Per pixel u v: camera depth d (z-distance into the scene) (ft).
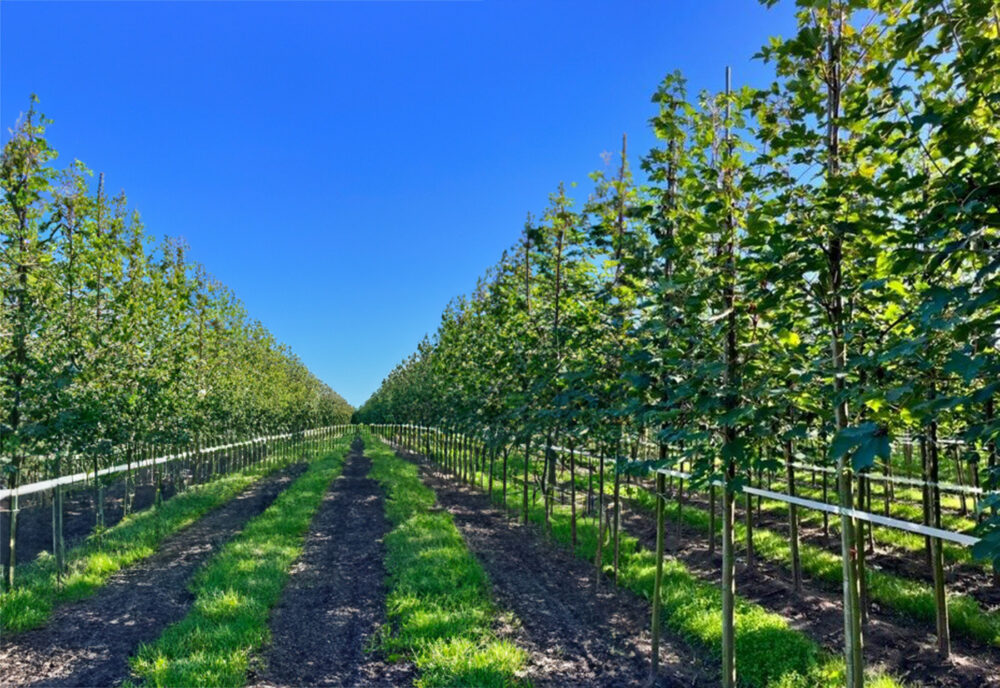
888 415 9.55
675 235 15.92
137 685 17.61
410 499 49.21
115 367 31.99
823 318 14.05
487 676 17.24
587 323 23.93
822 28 12.42
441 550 30.09
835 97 12.69
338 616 23.62
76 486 51.19
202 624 21.38
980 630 21.54
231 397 64.13
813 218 11.86
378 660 19.69
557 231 31.76
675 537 37.09
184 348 43.62
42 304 26.25
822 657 18.65
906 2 10.59
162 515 42.52
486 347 42.80
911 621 23.43
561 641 21.15
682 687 17.87
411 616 21.97
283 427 100.89
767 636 19.61
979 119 9.36
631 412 16.06
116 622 22.85
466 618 21.72
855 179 10.80
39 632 21.85
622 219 22.71
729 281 14.01
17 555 35.09
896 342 11.50
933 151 9.70
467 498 54.29
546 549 34.47
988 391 7.45
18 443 23.88
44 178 26.27
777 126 13.07
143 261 39.19
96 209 32.45
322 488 58.95
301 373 123.03
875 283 9.76
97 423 29.07
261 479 71.97
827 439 18.65
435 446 88.22
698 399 14.16
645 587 26.14
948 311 9.21
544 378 28.78
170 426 43.93
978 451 16.30
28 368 24.79
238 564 28.48
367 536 38.01
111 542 33.83
